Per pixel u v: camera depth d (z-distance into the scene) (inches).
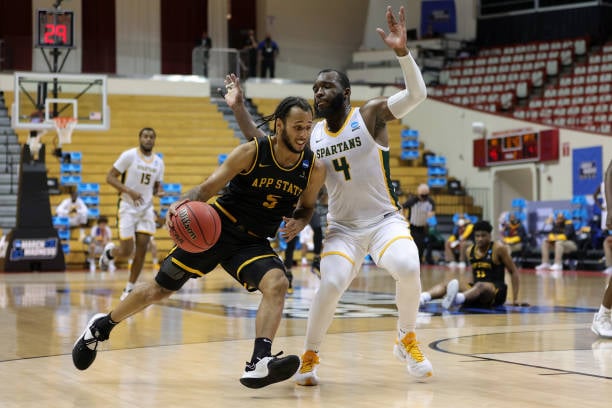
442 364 231.3
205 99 1156.5
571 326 331.0
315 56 1322.6
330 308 201.6
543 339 288.4
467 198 1043.3
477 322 345.4
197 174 1011.9
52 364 232.2
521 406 173.9
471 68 1208.8
